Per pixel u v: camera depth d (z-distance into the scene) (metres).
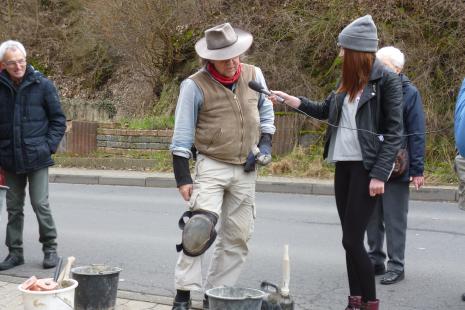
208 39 5.85
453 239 10.20
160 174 18.33
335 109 5.75
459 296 7.20
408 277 7.95
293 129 18.92
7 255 8.90
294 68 20.78
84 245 9.79
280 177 17.19
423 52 19.22
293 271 8.26
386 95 5.56
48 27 31.25
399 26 19.89
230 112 5.94
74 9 30.62
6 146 7.84
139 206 13.66
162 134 20.34
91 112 24.88
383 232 7.87
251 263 8.66
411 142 7.57
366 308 5.60
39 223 8.17
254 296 5.17
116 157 20.36
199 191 5.90
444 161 17.20
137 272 8.26
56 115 8.09
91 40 28.41
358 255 5.57
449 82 18.70
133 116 23.48
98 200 14.59
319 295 7.23
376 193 5.52
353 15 20.88
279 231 10.88
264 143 6.21
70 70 30.09
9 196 8.15
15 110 7.79
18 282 7.43
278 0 22.88
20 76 7.78
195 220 5.66
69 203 14.12
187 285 5.91
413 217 12.27
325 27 21.09
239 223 6.16
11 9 31.39
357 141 5.61
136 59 25.11
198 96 5.94
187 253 5.69
